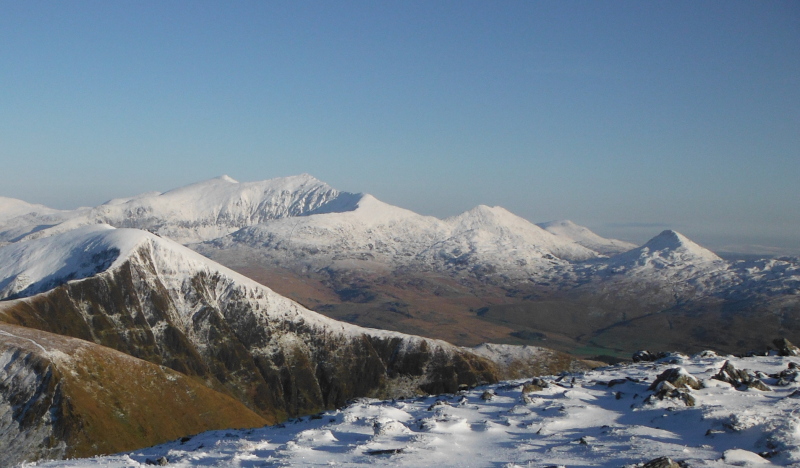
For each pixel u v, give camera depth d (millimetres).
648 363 64125
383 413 44219
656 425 37156
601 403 43750
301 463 31922
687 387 42906
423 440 34906
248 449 37344
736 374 47531
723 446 31281
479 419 41062
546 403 44094
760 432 31359
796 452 28203
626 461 28953
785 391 43156
